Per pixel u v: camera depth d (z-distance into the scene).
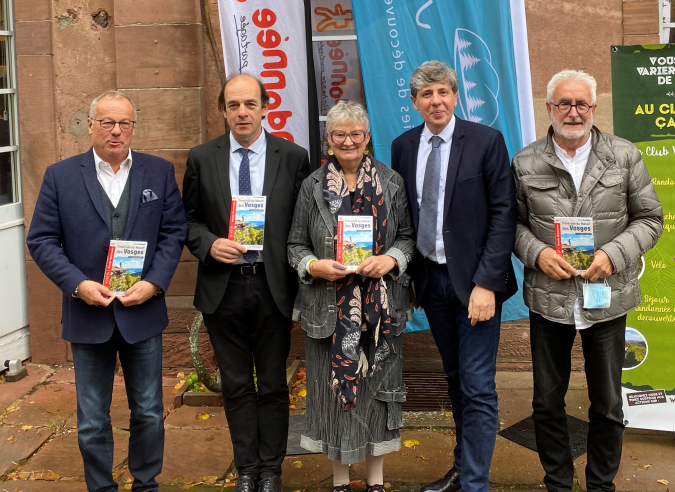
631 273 2.79
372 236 2.80
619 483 3.20
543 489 3.20
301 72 4.11
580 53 4.30
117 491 2.95
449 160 2.88
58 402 4.16
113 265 2.72
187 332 4.60
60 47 4.52
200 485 3.29
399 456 3.52
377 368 2.90
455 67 4.03
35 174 4.61
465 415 2.93
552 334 2.85
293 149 3.12
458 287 2.86
